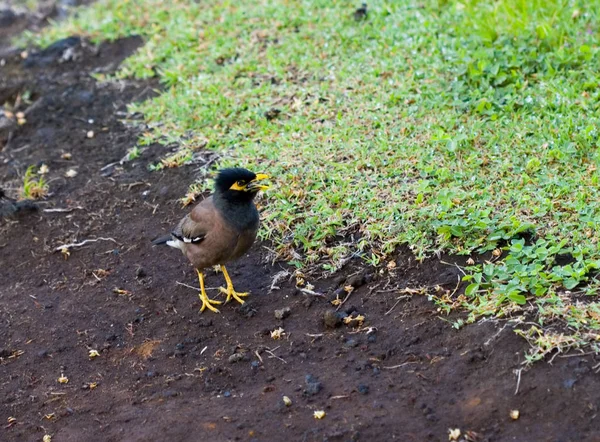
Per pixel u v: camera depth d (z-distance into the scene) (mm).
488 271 8195
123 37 15312
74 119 13180
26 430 7738
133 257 10047
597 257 8141
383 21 13422
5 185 11828
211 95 12477
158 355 8484
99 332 8961
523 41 11922
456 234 8820
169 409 7648
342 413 7141
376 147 10578
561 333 7277
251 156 10922
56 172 11953
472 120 10758
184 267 9750
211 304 9039
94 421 7691
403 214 9266
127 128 12648
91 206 11094
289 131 11328
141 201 10977
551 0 12602
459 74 11562
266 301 8914
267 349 8219
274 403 7422
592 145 9938
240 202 8289
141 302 9312
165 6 15766
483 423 6746
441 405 7008
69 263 10172
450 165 9984
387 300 8453
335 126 11188
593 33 11922
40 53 15359
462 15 12898
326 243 9359
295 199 10016
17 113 13555
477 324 7715
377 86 11836
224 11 14805
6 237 10820
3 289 9922
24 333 9125
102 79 14062
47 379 8406
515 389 6926
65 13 17312
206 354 8375
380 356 7738
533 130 10375
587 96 10781
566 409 6656
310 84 12281
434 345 7715
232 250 8508
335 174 10188
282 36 13664
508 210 9016
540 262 8203
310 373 7758
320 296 8758
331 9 13992
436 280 8469
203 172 10953
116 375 8320
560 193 9148
